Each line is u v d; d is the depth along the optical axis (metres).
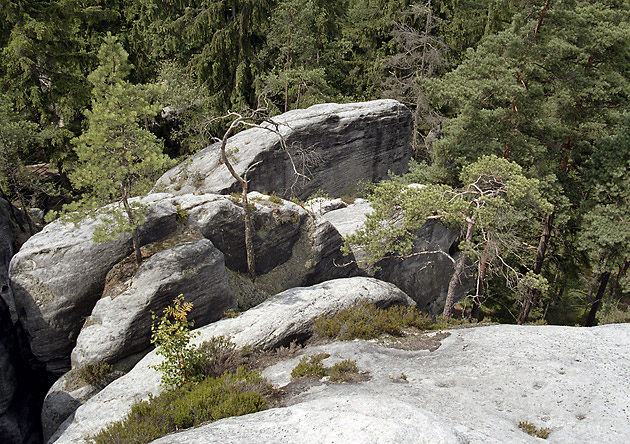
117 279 15.16
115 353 14.12
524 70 22.73
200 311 15.74
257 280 18.88
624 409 9.41
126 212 15.83
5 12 22.95
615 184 22.88
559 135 23.33
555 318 31.44
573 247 27.66
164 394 11.38
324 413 8.06
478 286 18.52
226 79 31.98
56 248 15.01
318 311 14.96
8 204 23.30
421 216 16.62
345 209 23.86
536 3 23.23
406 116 31.33
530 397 10.03
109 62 14.86
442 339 13.66
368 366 12.12
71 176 14.33
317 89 32.28
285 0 31.91
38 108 25.19
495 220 16.50
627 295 31.30
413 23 35.59
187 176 24.77
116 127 15.11
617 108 25.73
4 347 15.36
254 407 10.16
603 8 24.53
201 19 29.45
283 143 18.66
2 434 14.95
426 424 7.54
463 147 24.42
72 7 24.97
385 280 21.72
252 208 18.55
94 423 11.43
